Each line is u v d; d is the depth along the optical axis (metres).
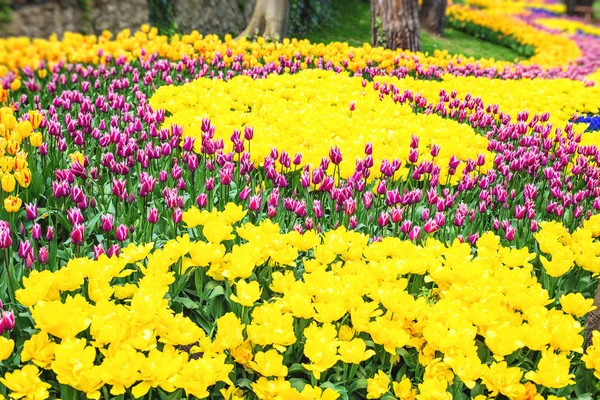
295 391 3.05
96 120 7.10
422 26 21.14
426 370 3.22
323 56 11.24
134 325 3.11
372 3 14.08
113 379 2.83
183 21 14.26
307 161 5.88
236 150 5.55
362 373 3.49
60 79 8.83
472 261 4.08
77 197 4.30
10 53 9.93
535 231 4.84
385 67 11.23
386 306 3.40
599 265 4.06
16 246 4.32
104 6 12.71
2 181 4.25
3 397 2.95
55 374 3.21
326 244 3.98
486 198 5.18
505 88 10.48
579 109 10.10
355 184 5.10
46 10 11.69
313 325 3.30
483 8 34.75
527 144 6.73
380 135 6.84
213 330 3.67
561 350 3.32
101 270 3.40
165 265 3.57
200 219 4.13
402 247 4.01
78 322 3.01
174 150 6.11
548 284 4.27
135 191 5.13
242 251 3.67
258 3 13.80
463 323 3.34
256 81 8.98
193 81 8.52
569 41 22.41
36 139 5.12
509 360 3.55
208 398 3.31
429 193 4.88
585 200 5.71
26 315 3.37
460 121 8.45
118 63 9.16
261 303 3.81
